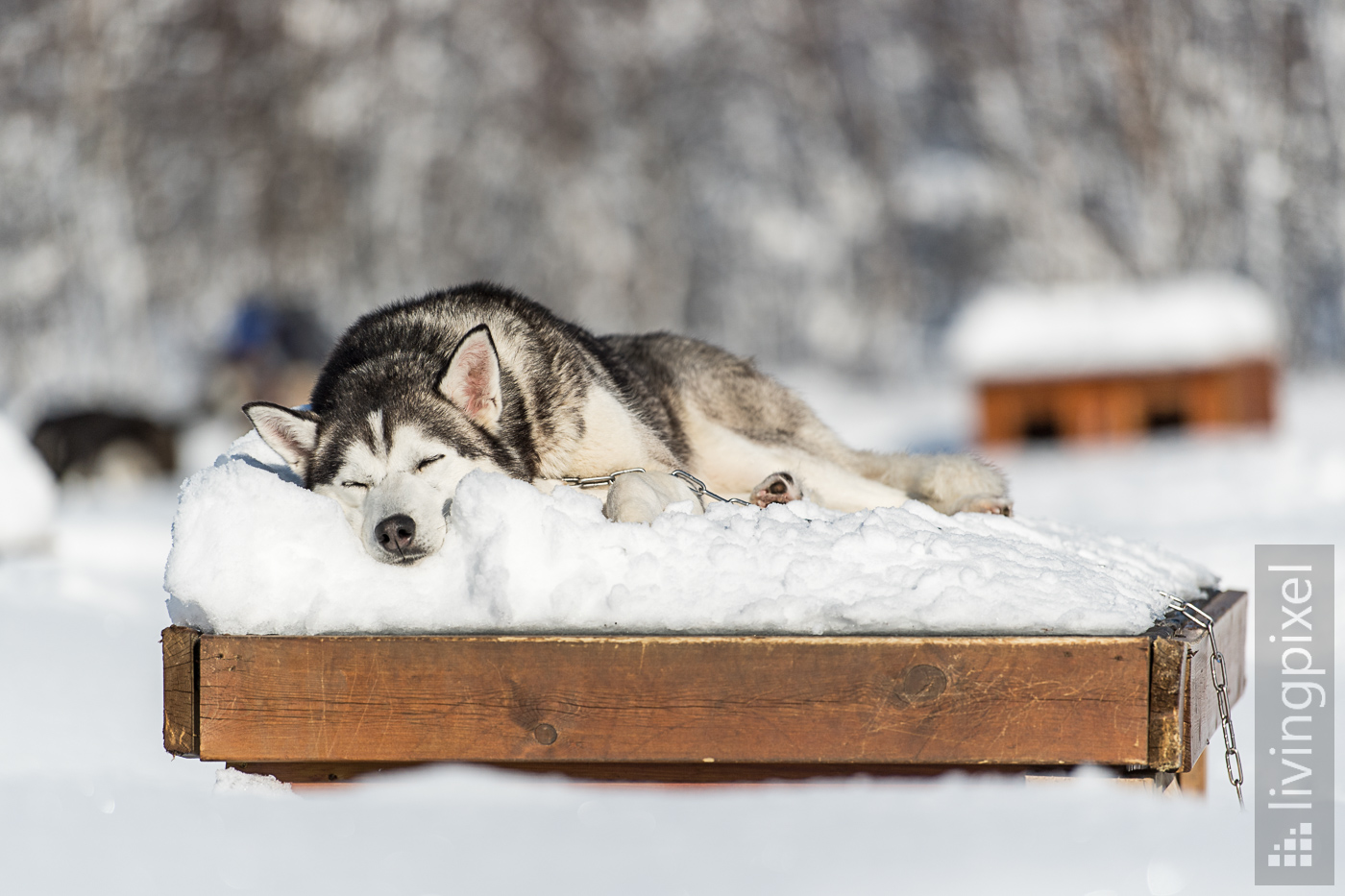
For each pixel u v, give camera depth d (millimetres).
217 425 19172
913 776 3053
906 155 31125
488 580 3111
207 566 3158
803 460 5039
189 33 26734
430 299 4668
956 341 16828
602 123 30000
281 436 4055
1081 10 27781
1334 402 18891
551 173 29219
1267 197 26250
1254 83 26109
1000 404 16156
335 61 27844
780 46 30438
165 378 26266
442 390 3986
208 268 27234
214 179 27203
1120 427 15523
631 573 3121
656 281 30156
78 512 11492
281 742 3104
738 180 31188
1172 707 2875
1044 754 2924
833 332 31047
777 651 2988
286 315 19844
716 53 30328
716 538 3203
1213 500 9766
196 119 26875
